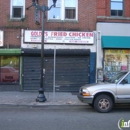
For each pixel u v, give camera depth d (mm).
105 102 9703
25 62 15188
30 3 15461
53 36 15227
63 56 15297
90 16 15641
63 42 15266
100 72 15266
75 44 15375
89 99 9617
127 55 15703
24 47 15188
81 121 8055
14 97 13016
